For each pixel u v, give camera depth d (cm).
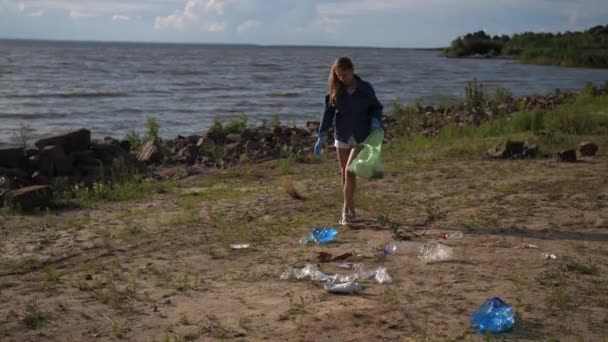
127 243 723
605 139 1416
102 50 16112
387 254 640
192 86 4712
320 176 1180
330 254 629
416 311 488
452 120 2133
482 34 16525
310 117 2848
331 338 443
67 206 961
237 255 656
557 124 1619
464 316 478
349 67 727
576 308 490
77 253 690
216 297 530
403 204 873
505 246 660
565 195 890
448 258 616
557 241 676
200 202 950
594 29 14275
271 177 1209
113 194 1043
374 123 731
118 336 457
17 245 730
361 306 499
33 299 539
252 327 464
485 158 1251
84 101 3434
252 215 845
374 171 721
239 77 6066
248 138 1719
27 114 2778
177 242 718
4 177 1087
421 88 4844
